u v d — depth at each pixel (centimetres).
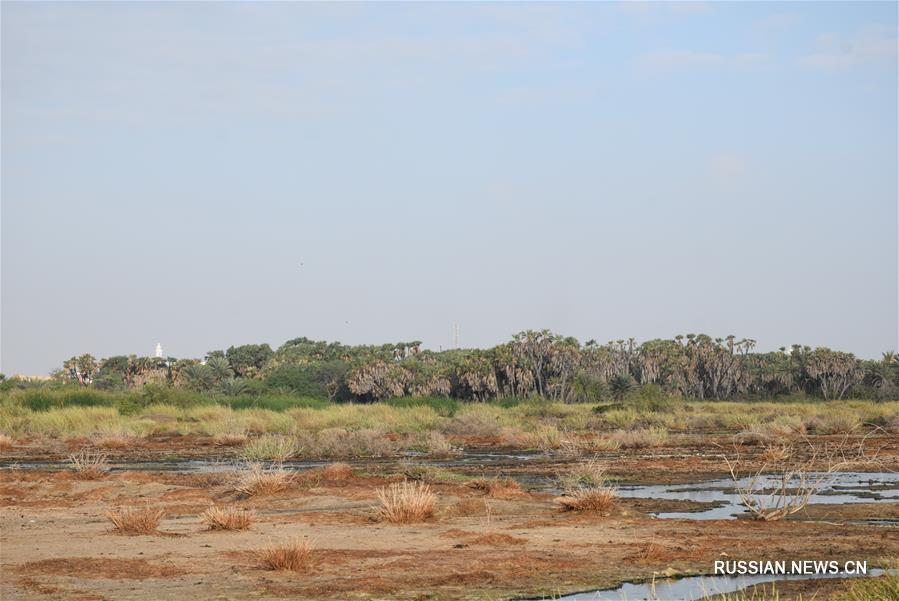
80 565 1591
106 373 14125
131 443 4903
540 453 4141
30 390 7125
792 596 1288
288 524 2045
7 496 2648
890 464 3244
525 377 11719
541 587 1402
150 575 1514
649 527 1942
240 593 1377
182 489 2709
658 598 1306
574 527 1961
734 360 13225
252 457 3753
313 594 1368
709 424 5928
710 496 2523
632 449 4166
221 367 12175
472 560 1600
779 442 4119
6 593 1392
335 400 12669
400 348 14875
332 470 2912
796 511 2155
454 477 2884
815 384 13012
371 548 1741
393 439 4809
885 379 12212
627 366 13825
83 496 2616
